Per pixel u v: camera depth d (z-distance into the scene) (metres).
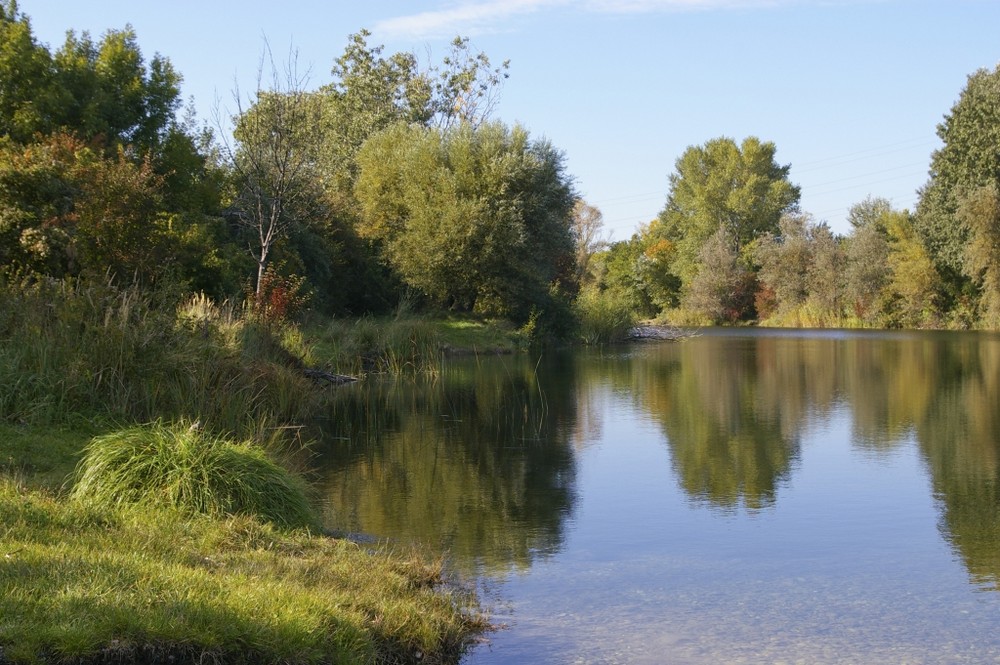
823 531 9.10
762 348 40.09
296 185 28.69
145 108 27.22
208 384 12.40
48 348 11.08
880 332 56.59
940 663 5.76
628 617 6.60
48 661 4.53
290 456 12.23
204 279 23.56
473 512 9.80
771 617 6.62
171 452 7.90
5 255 17.25
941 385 23.30
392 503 10.18
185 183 27.19
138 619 4.88
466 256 36.44
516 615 6.62
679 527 9.24
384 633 5.70
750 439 14.84
